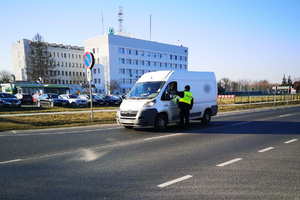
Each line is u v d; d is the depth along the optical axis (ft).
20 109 58.59
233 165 15.01
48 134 26.23
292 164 15.21
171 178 12.70
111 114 48.19
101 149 19.20
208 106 34.32
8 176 12.97
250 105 86.74
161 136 24.82
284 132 27.61
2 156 17.06
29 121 35.50
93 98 89.97
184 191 11.03
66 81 273.75
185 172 13.66
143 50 226.99
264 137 24.49
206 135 25.48
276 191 11.05
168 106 28.09
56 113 48.52
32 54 204.23
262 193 10.82
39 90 106.83
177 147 19.93
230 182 12.14
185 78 30.68
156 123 27.09
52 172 13.64
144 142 21.90
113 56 204.95
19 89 103.14
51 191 10.99
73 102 81.97
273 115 49.03
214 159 16.37
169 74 28.91
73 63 280.31
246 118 43.37
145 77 30.45
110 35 202.08
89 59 35.63
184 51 268.62
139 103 26.22
